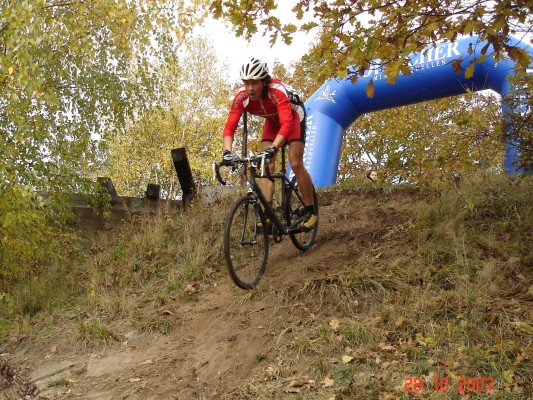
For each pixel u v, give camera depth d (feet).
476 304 14.16
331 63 13.73
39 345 17.30
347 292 15.94
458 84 29.30
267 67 16.88
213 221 24.00
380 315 14.52
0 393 14.62
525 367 11.87
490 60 27.84
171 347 15.93
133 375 14.69
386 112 59.21
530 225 18.16
